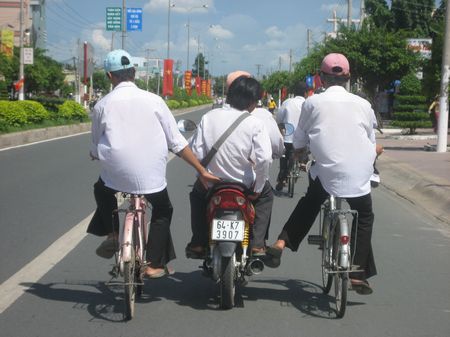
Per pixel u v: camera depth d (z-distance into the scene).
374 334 5.16
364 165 5.43
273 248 5.77
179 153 5.48
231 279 5.44
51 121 28.58
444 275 7.01
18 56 54.25
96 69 89.38
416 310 5.79
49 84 59.62
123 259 5.14
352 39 35.19
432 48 23.58
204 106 93.94
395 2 52.66
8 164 16.17
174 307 5.75
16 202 10.81
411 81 29.75
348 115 5.44
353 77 36.44
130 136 5.28
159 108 5.36
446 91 20.95
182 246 8.08
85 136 27.14
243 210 5.40
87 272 6.79
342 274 5.37
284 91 57.88
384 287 6.52
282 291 6.32
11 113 24.19
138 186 5.33
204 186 5.70
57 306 5.69
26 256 7.37
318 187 5.73
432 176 14.70
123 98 5.34
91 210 10.15
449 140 27.55
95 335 5.01
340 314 5.48
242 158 5.59
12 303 5.75
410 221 10.32
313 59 36.41
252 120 5.61
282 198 12.12
